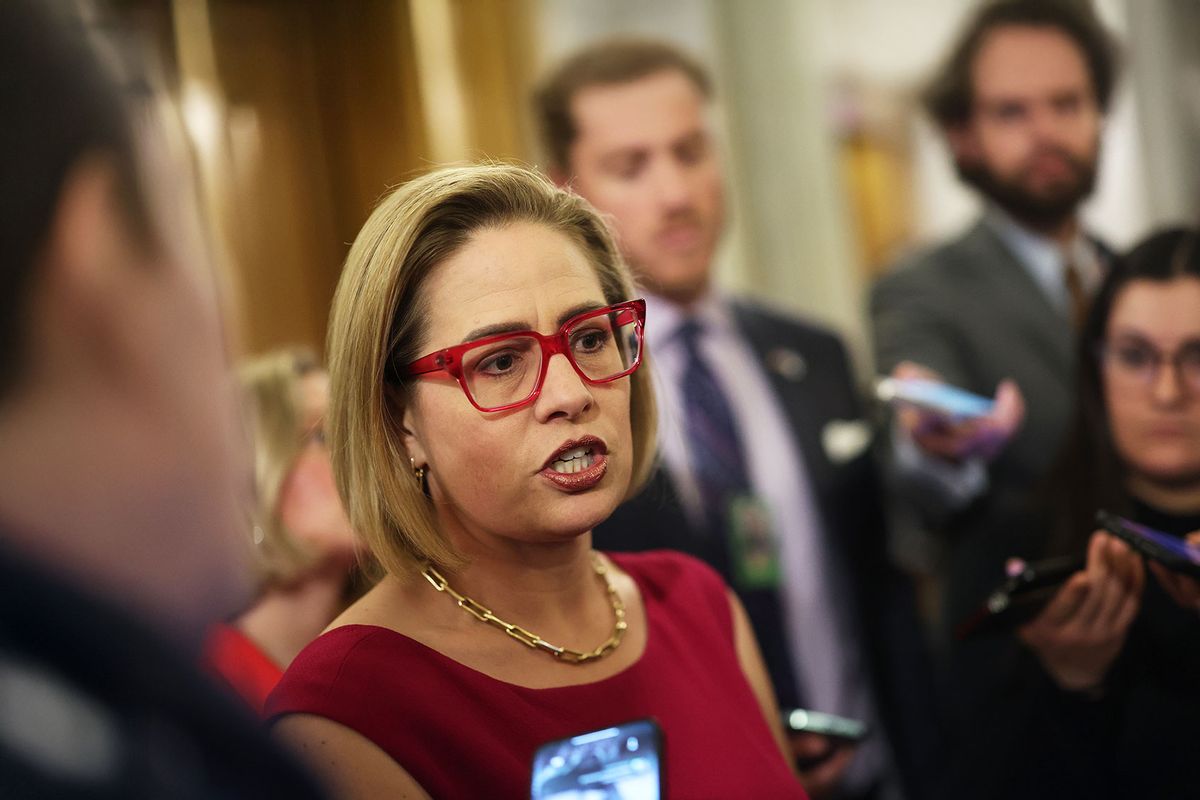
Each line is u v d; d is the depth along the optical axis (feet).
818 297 12.66
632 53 9.02
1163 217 10.85
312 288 11.16
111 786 1.37
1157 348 7.22
